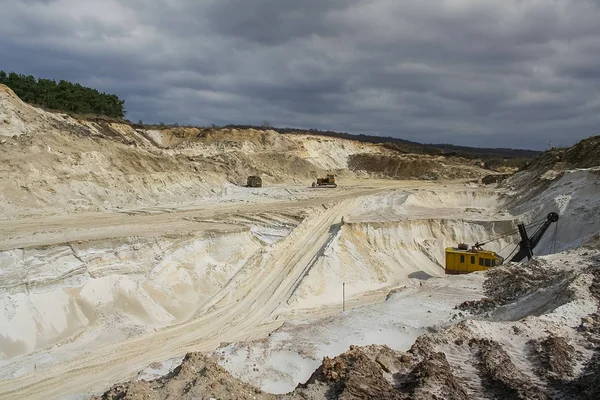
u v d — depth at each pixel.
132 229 32.09
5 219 34.06
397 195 49.12
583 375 12.70
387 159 91.19
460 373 13.04
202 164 60.50
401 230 37.19
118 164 46.84
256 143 88.44
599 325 15.72
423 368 12.41
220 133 88.56
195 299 27.17
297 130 132.88
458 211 43.66
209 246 31.28
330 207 45.56
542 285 21.97
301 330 18.95
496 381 12.36
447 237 37.88
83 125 61.72
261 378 14.59
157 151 57.91
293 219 41.31
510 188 51.50
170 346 21.28
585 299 17.73
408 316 20.84
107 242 26.62
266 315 25.02
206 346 21.22
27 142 41.31
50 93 69.19
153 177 48.31
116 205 42.47
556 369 12.99
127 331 22.89
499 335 15.49
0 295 21.47
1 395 17.05
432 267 35.34
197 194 51.53
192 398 10.35
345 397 10.92
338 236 34.19
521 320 16.38
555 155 50.38
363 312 21.47
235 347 17.14
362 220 38.00
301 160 79.56
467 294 23.97
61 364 19.48
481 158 111.56
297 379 14.66
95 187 42.25
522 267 26.30
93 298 24.19
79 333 22.38
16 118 48.72
